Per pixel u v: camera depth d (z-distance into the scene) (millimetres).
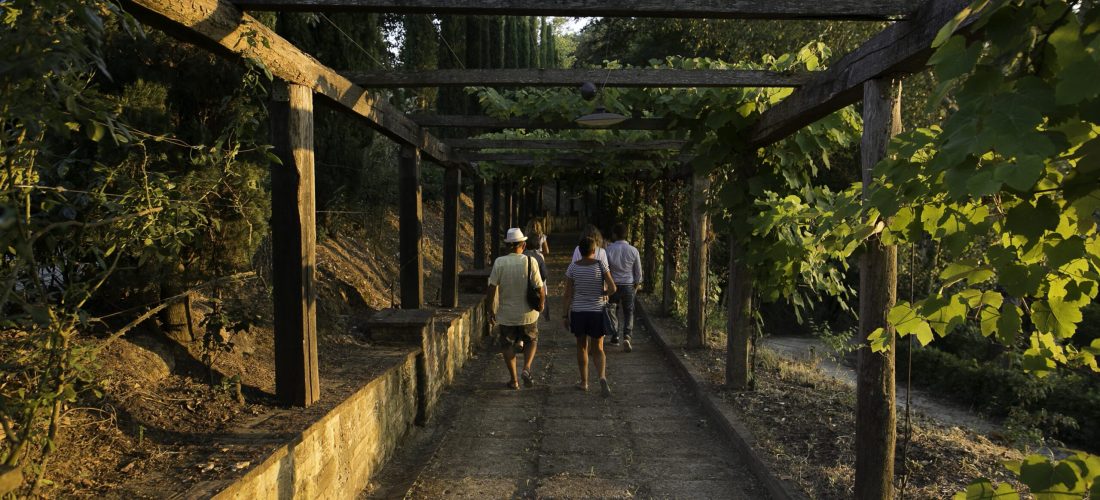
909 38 2902
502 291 6891
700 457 4656
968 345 12875
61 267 2400
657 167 10727
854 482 3486
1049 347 2057
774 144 5797
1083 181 1433
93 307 3703
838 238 3086
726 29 14219
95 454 2629
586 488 4105
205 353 3531
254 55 3008
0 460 1899
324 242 8633
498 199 13992
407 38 17719
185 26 2607
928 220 2086
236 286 4816
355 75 4445
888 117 3240
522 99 6496
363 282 8164
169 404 3273
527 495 4066
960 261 1980
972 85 1466
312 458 3234
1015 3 1441
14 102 1585
